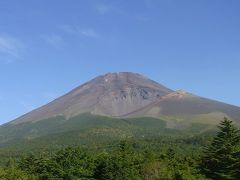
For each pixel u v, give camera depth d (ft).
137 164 358.43
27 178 352.69
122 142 406.21
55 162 335.06
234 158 354.54
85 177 335.67
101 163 344.08
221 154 358.43
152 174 345.10
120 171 336.70
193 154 405.80
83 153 347.97
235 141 369.91
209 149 370.32
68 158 336.08
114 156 349.41
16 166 404.16
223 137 370.12
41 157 393.70
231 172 351.67
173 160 377.30
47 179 333.62
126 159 350.02
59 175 329.11
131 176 336.90
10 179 352.28
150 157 372.38
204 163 368.07
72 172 328.49
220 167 355.56
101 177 341.21
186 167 350.23
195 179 329.31
